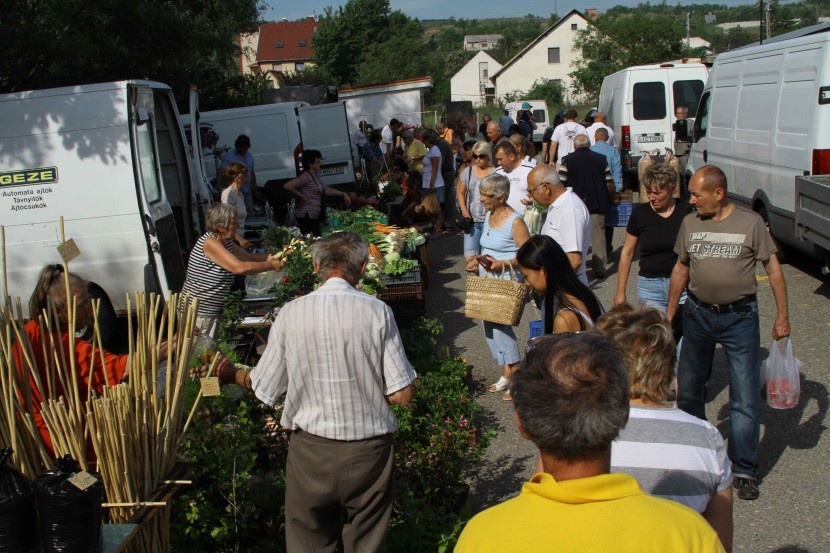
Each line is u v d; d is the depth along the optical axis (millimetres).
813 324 7734
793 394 4965
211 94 24000
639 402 2670
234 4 15727
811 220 8008
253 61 93000
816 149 8406
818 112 8344
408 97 23672
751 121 10141
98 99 7234
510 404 6211
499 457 5340
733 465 4723
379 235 8133
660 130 17406
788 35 10336
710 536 1733
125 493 2980
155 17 13250
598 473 1851
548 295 3979
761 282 9422
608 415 1823
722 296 4586
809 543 4188
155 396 3145
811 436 5406
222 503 3994
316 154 10023
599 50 61531
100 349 3182
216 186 11227
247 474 3986
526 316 8547
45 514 2512
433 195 12836
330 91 23344
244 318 5859
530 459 5285
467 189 9133
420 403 5160
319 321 3297
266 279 6188
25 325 3338
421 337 6406
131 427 3002
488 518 1819
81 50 11359
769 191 9586
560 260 3893
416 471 4637
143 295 3178
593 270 10312
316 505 3402
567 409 1817
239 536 3918
